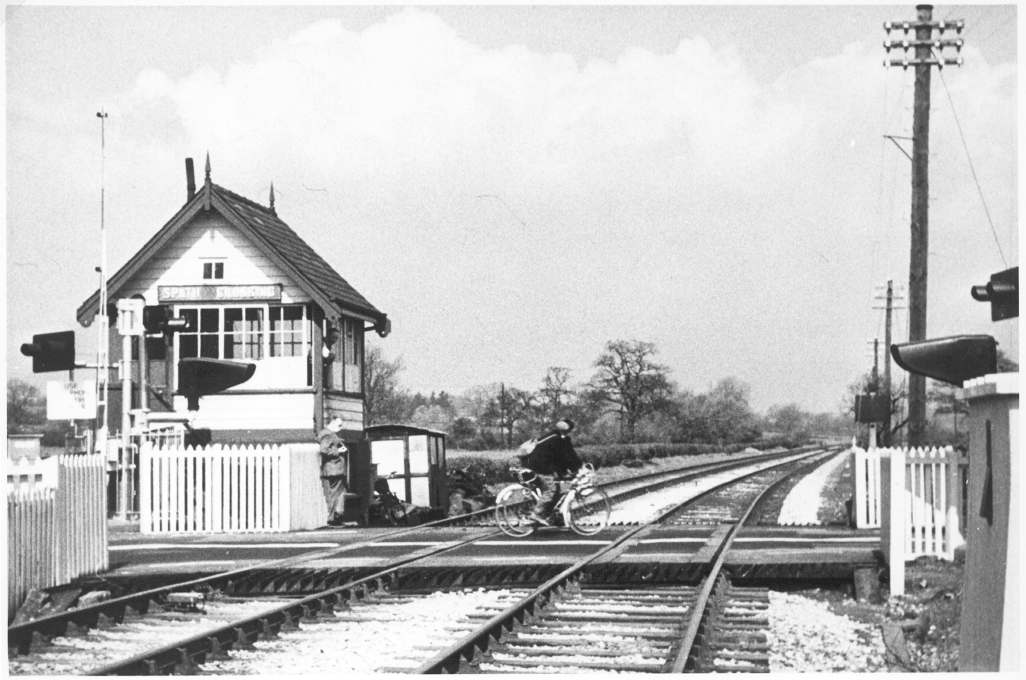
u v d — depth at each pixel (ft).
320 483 84.48
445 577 51.78
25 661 35.27
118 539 73.51
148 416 88.99
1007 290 48.91
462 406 234.58
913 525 53.26
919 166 95.86
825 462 223.51
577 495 70.49
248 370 88.74
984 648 26.45
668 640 36.73
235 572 50.49
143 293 104.01
